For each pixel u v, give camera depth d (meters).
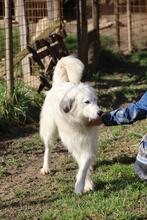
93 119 4.88
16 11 10.76
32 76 9.39
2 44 10.84
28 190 5.42
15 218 4.79
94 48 11.27
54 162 6.23
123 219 4.55
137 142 6.81
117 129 7.38
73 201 5.00
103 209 4.75
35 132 7.47
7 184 5.64
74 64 5.87
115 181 5.45
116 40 13.10
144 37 14.20
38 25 10.72
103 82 10.30
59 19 9.89
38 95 8.42
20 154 6.59
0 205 5.09
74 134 5.23
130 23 13.03
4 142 7.05
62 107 5.14
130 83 10.17
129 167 5.76
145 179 4.88
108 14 16.98
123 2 16.64
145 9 16.66
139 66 11.81
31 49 8.77
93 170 5.83
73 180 5.62
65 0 15.02
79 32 10.30
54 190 5.40
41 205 5.03
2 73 8.95
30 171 6.00
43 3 12.06
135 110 4.57
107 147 6.63
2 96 7.93
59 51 9.20
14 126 7.67
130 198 4.98
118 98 9.05
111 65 11.80
